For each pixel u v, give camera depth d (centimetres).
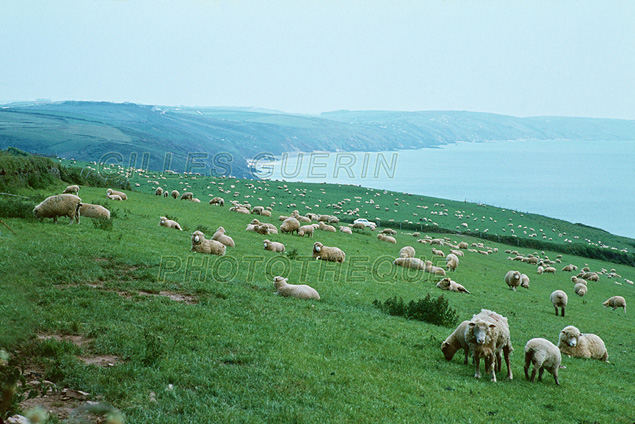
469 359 1408
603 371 1619
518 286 4128
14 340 466
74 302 1204
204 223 3919
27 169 4059
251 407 830
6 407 449
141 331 1079
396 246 5062
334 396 934
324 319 1560
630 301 4738
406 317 1922
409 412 916
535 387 1250
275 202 11206
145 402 768
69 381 780
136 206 4228
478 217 13738
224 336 1173
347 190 15312
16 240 1379
